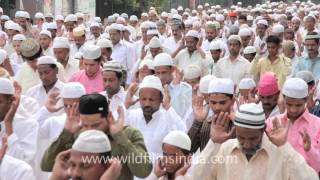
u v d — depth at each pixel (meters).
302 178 5.21
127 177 5.23
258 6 34.59
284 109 6.82
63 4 30.25
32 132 6.76
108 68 7.97
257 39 18.06
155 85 6.86
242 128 5.11
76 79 9.23
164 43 16.16
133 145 5.19
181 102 9.16
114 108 7.95
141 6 39.62
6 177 5.15
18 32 14.89
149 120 6.98
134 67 12.91
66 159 4.59
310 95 8.21
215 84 6.42
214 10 32.94
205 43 17.03
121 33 14.65
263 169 5.23
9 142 6.21
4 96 6.20
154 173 5.85
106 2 37.25
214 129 5.44
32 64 9.51
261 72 11.98
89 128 5.07
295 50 13.95
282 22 20.86
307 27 18.02
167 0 45.28
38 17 20.73
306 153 5.93
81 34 14.15
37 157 7.10
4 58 9.89
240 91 8.57
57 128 7.01
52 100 7.57
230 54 12.40
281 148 5.25
